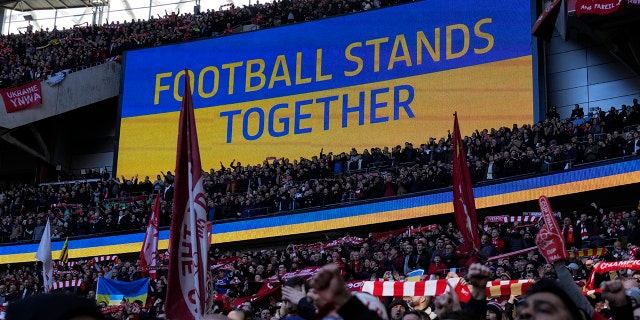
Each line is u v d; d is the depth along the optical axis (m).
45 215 32.59
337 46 32.88
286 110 33.09
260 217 28.77
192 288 9.58
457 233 21.06
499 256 16.30
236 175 30.36
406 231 23.31
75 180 36.94
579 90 29.86
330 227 27.47
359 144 31.34
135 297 21.81
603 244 19.25
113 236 30.95
